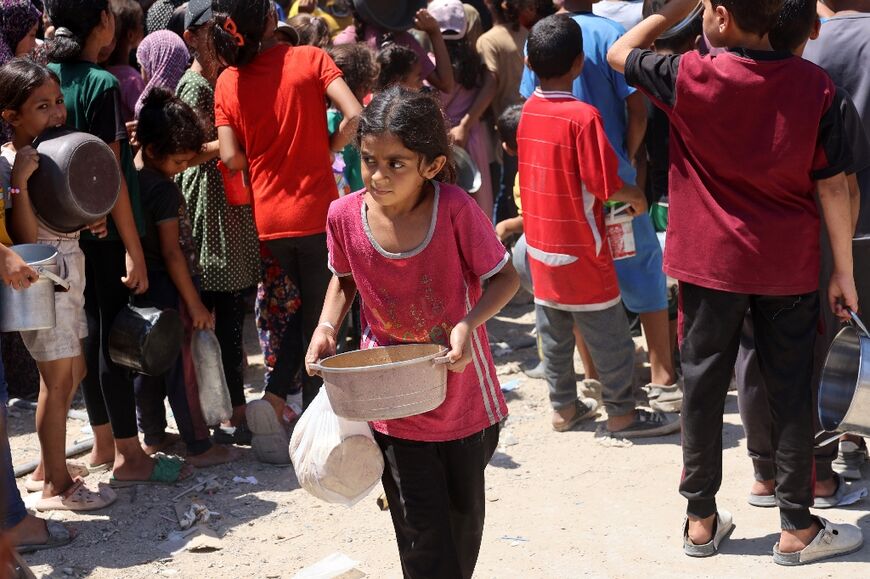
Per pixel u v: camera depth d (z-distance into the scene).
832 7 4.51
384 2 6.89
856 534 4.00
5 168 4.16
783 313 3.76
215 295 5.50
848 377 3.89
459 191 3.01
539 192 5.07
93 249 4.78
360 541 4.32
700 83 3.63
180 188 5.32
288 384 5.28
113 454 5.09
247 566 4.13
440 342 3.10
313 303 5.20
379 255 3.01
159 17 6.75
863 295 4.41
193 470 5.04
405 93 2.90
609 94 5.41
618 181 4.95
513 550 4.16
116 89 4.65
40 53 4.91
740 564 3.97
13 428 5.72
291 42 5.68
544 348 5.33
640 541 4.19
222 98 5.07
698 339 3.88
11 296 3.98
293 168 5.00
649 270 5.41
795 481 3.86
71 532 4.35
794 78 3.53
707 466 3.95
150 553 4.25
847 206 3.68
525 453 5.17
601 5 6.63
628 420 5.27
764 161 3.61
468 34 7.80
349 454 3.06
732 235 3.72
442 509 3.12
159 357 4.66
